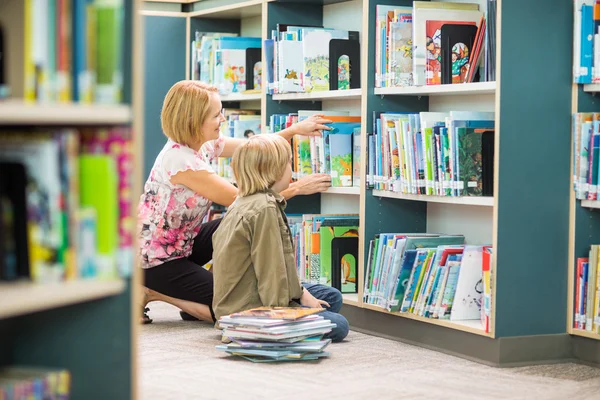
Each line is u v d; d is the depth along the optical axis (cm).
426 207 491
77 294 190
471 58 423
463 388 352
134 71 207
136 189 207
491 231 452
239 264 428
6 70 205
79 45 192
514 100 395
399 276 439
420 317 433
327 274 495
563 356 412
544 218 405
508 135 394
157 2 636
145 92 625
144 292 484
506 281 397
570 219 411
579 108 409
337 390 342
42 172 188
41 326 217
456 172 414
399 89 455
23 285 187
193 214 470
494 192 393
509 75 393
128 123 206
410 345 443
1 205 188
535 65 399
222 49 576
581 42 401
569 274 412
